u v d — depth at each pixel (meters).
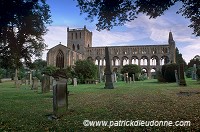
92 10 9.61
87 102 13.80
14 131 7.07
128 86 30.62
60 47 90.69
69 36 110.12
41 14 14.12
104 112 10.08
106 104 12.59
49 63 90.75
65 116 9.43
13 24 12.50
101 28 9.98
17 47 14.77
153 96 16.14
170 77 38.78
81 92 21.50
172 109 10.34
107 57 28.47
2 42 13.88
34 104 13.30
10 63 19.20
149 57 105.69
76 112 10.33
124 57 109.38
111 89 25.38
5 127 7.55
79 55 100.81
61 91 9.84
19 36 13.99
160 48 104.69
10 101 14.79
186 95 16.27
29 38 17.41
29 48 18.77
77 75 44.59
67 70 48.31
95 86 33.22
